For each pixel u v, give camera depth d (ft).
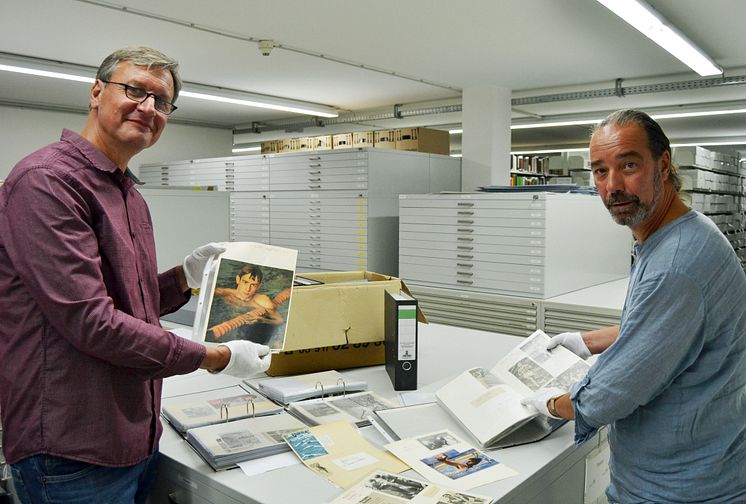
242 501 3.36
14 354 2.99
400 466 3.70
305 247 14.34
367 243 12.97
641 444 3.51
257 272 4.18
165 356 3.09
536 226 9.75
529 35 12.32
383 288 5.91
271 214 15.19
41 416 2.97
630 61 14.35
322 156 13.76
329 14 11.14
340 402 4.78
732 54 13.65
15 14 11.23
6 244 2.92
